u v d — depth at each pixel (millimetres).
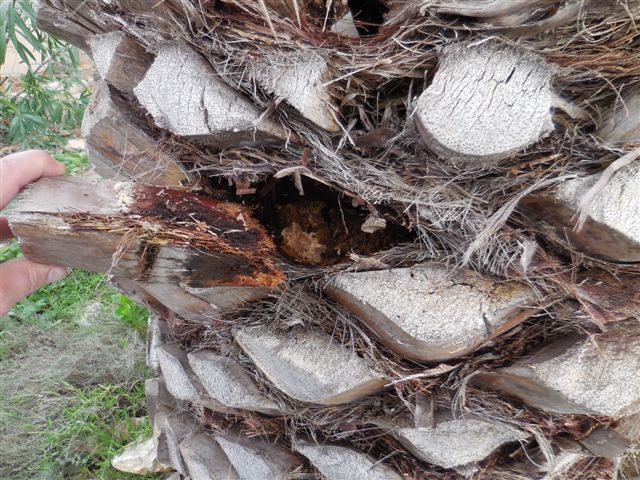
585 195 224
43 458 685
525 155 241
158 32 277
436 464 319
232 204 312
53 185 266
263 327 327
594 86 232
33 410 736
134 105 314
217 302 328
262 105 262
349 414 344
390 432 327
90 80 1361
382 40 245
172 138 303
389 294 269
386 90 260
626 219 228
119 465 663
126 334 847
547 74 215
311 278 305
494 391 292
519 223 259
